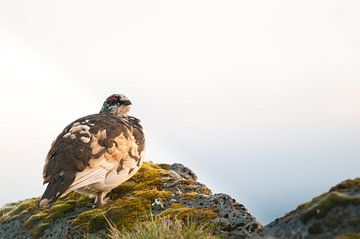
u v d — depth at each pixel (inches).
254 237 302.7
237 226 351.6
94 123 433.4
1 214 471.5
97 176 409.7
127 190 448.5
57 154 408.2
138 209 397.4
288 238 284.5
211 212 366.3
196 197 398.0
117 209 398.6
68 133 421.4
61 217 426.0
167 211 376.8
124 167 428.5
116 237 343.9
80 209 434.0
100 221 392.8
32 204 461.4
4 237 431.8
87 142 413.7
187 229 322.3
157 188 443.2
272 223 304.2
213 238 320.5
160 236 315.0
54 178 397.1
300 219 286.0
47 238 406.6
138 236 323.6
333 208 277.9
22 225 435.2
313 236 275.7
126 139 434.9
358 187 290.7
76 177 399.2
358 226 266.7
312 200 297.6
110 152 418.9
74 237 392.2
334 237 267.6
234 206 374.3
